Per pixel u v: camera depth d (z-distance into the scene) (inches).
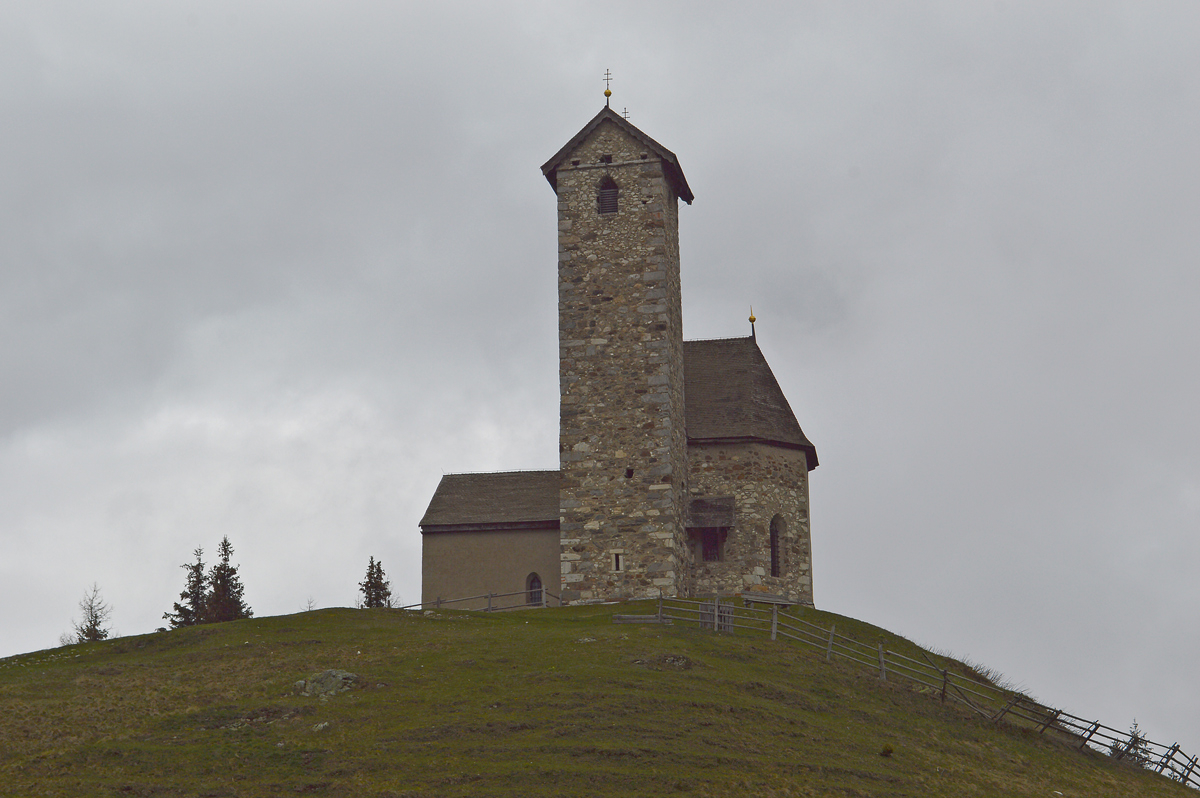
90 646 1926.7
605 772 1338.6
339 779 1328.7
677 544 2253.9
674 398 2331.4
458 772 1336.1
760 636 1913.1
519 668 1664.6
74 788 1294.3
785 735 1496.1
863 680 1755.7
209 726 1482.5
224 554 2920.8
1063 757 1641.2
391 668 1675.7
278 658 1749.5
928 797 1384.1
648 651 1734.7
